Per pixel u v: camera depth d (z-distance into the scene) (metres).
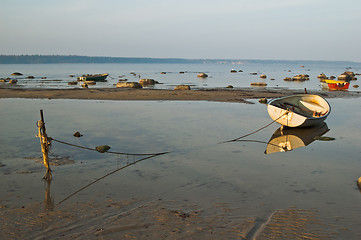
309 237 6.67
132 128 17.81
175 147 14.14
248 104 27.66
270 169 11.31
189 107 25.83
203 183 9.94
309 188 9.53
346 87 42.91
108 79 68.88
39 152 12.96
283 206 8.25
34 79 64.50
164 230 6.96
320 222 7.35
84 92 35.03
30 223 7.27
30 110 23.64
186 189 9.43
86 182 9.91
